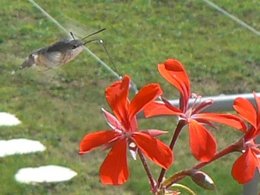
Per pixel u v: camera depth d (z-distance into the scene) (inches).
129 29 658.8
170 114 105.2
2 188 400.8
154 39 641.0
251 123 103.0
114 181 97.9
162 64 108.3
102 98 518.9
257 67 590.9
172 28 665.6
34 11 677.3
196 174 103.3
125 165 98.6
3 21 654.5
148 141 100.0
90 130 472.7
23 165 423.2
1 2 693.3
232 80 565.3
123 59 595.5
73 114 492.1
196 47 627.8
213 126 105.0
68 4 701.3
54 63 139.0
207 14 695.7
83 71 557.9
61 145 450.6
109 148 101.1
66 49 137.9
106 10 695.1
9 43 610.5
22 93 519.8
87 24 662.5
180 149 444.1
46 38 624.1
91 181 413.4
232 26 674.8
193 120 104.6
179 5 711.1
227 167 420.5
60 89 529.7
